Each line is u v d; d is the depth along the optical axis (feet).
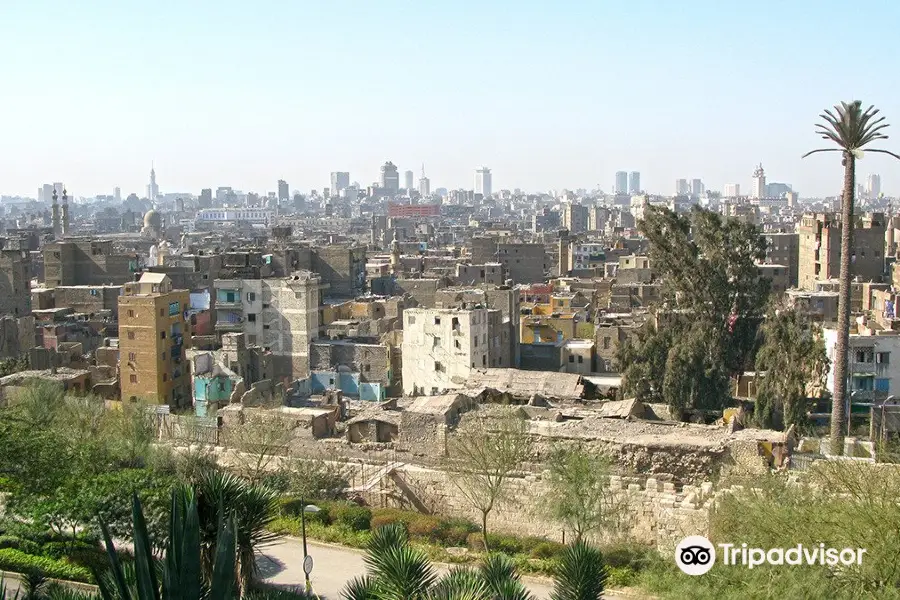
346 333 470.39
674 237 369.50
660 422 263.90
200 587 96.68
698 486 222.07
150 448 252.83
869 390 346.54
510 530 229.45
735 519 168.96
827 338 371.35
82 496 189.16
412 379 421.59
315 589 183.32
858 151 283.59
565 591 140.05
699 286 363.15
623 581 185.16
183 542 96.07
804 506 154.71
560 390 339.36
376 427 270.87
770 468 213.46
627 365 350.02
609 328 450.71
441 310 417.08
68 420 274.57
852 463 170.19
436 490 239.91
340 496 242.99
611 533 210.38
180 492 119.34
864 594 134.62
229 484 124.06
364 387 415.44
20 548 192.34
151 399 386.11
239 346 391.04
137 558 94.73
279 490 210.38
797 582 135.95
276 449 263.49
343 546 210.38
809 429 302.86
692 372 323.78
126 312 409.49
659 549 196.34
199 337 457.68
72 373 399.85
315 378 421.18
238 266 531.91
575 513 208.54
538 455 246.06
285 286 449.48
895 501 144.77
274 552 206.18
